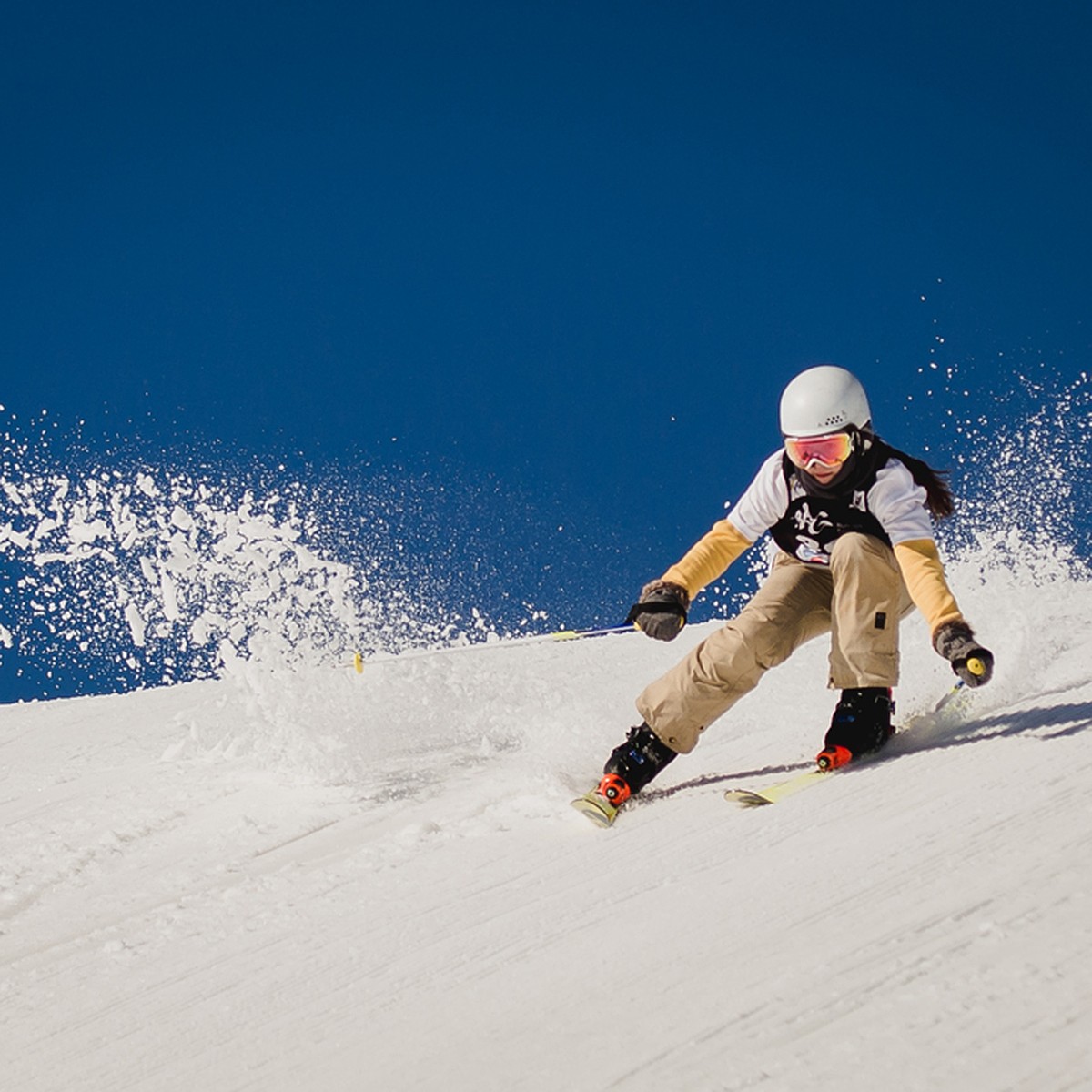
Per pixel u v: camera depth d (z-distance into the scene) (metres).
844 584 10.00
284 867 10.20
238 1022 7.09
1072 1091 4.11
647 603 10.41
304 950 8.10
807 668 15.18
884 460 9.98
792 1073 4.67
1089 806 7.04
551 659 19.91
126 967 8.51
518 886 8.48
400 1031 6.35
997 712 10.53
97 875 10.86
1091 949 5.05
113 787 14.37
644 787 10.77
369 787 12.31
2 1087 6.97
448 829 10.39
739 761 11.20
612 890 7.88
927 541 9.87
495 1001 6.39
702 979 5.85
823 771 9.74
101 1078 6.76
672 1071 4.95
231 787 13.23
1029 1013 4.67
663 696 10.07
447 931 7.82
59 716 22.19
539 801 10.69
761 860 7.71
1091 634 13.48
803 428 9.88
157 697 22.69
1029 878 6.05
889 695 10.06
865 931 5.90
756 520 10.52
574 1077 5.14
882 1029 4.82
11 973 8.81
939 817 7.62
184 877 10.38
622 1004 5.81
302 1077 6.09
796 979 5.50
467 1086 5.37
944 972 5.20
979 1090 4.25
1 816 13.88
